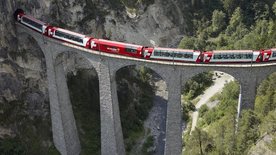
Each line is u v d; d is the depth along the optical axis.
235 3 137.62
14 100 80.44
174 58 67.81
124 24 116.19
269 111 65.12
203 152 70.00
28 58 83.00
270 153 52.84
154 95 108.12
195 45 121.75
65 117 80.88
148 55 68.88
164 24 129.88
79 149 86.06
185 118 98.50
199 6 140.00
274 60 66.06
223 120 79.69
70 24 94.81
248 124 61.81
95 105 93.38
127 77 103.81
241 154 58.47
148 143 90.69
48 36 76.38
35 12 86.12
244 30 124.56
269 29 118.06
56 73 77.69
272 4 141.25
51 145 83.31
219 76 112.50
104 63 71.38
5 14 78.56
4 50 78.38
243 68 65.88
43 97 85.31
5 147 76.38
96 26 102.38
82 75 95.44
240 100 68.75
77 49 73.25
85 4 99.31
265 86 78.62
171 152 72.88
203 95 105.44
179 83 67.69
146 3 125.88
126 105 97.56
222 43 124.56
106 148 78.19
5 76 78.88
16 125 79.81
